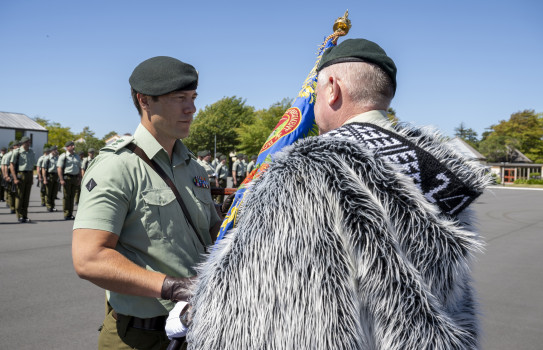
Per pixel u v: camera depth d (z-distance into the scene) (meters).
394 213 0.91
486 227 10.76
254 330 0.88
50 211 12.59
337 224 0.88
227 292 0.91
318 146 0.96
